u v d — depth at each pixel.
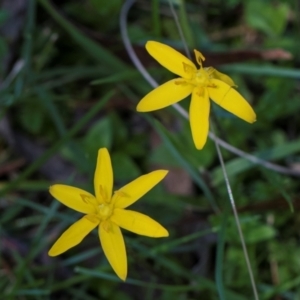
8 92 0.27
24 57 0.27
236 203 0.27
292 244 0.27
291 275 0.27
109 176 0.22
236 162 0.27
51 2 0.30
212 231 0.26
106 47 0.29
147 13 0.30
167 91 0.22
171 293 0.27
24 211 0.28
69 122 0.29
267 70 0.27
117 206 0.21
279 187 0.25
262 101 0.28
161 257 0.26
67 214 0.27
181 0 0.28
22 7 0.29
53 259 0.27
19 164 0.28
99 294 0.27
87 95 0.29
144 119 0.29
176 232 0.27
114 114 0.28
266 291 0.26
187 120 0.27
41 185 0.27
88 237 0.27
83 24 0.30
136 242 0.26
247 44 0.30
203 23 0.30
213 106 0.25
